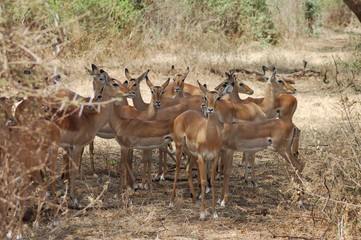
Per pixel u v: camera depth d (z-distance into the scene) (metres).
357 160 17.92
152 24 50.44
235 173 24.00
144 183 21.95
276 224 18.33
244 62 46.56
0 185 14.02
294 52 54.78
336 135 25.08
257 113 25.22
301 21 65.44
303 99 35.66
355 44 57.03
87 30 42.53
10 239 15.57
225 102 24.25
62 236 17.12
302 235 17.47
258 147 21.09
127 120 20.95
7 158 14.15
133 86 25.09
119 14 45.16
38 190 15.57
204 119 19.55
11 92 12.55
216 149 19.12
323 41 65.56
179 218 18.97
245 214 19.42
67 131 19.41
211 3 53.12
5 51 12.20
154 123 20.97
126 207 19.17
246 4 56.38
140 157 25.81
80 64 37.88
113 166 24.00
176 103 24.52
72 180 19.50
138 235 17.47
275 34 59.25
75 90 33.50
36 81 12.48
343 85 38.50
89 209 19.38
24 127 14.57
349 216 17.50
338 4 83.62
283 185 21.52
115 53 43.81
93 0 42.69
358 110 31.56
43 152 16.47
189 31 50.22
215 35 51.00
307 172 20.38
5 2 12.73
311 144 25.58
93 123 20.27
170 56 46.34
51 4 27.03
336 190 17.97
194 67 42.12
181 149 20.30
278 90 26.58
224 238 17.41
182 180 23.14
